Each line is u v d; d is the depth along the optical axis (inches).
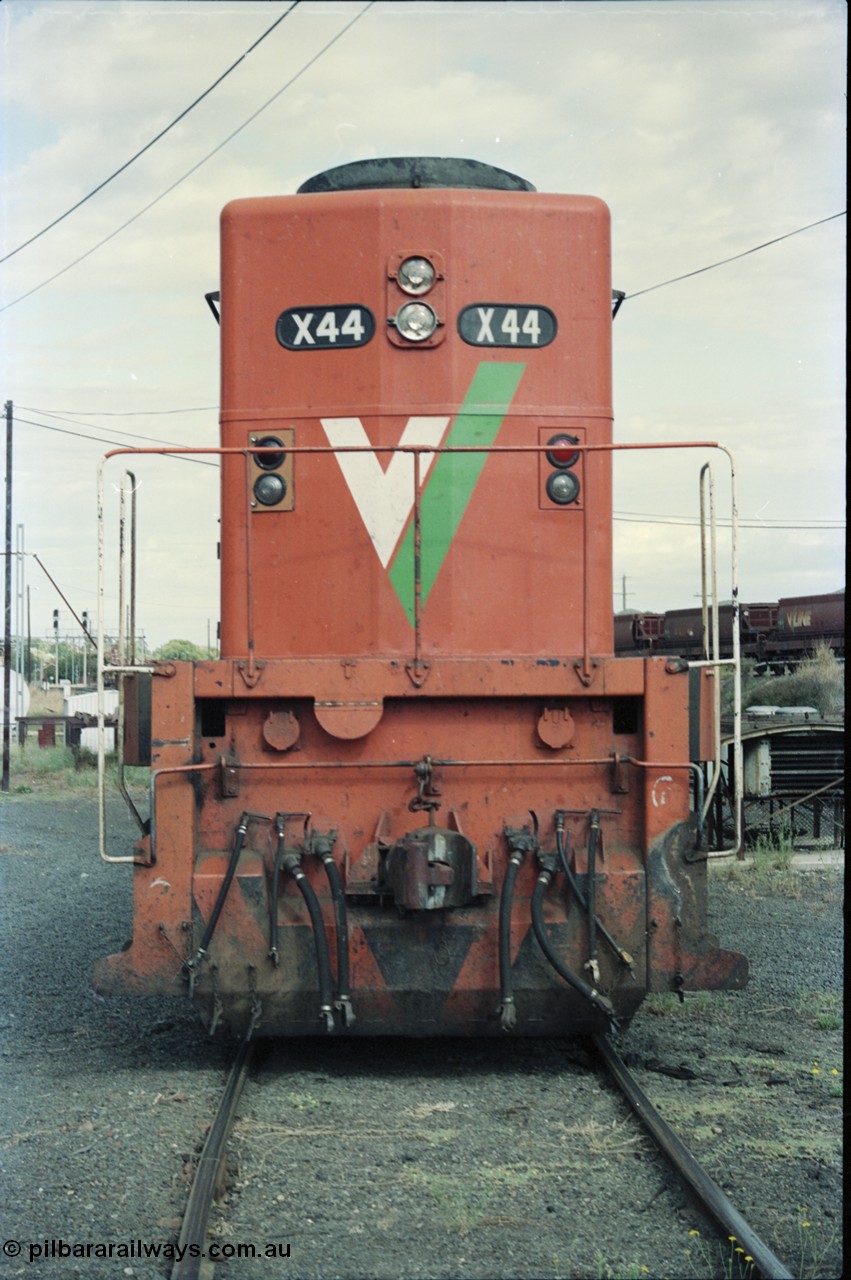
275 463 241.6
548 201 245.9
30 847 603.8
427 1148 188.4
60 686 2017.7
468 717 226.1
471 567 240.4
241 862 219.0
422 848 205.2
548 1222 162.9
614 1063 224.2
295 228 244.5
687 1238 157.8
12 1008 286.0
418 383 241.1
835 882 464.4
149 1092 218.7
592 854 215.2
